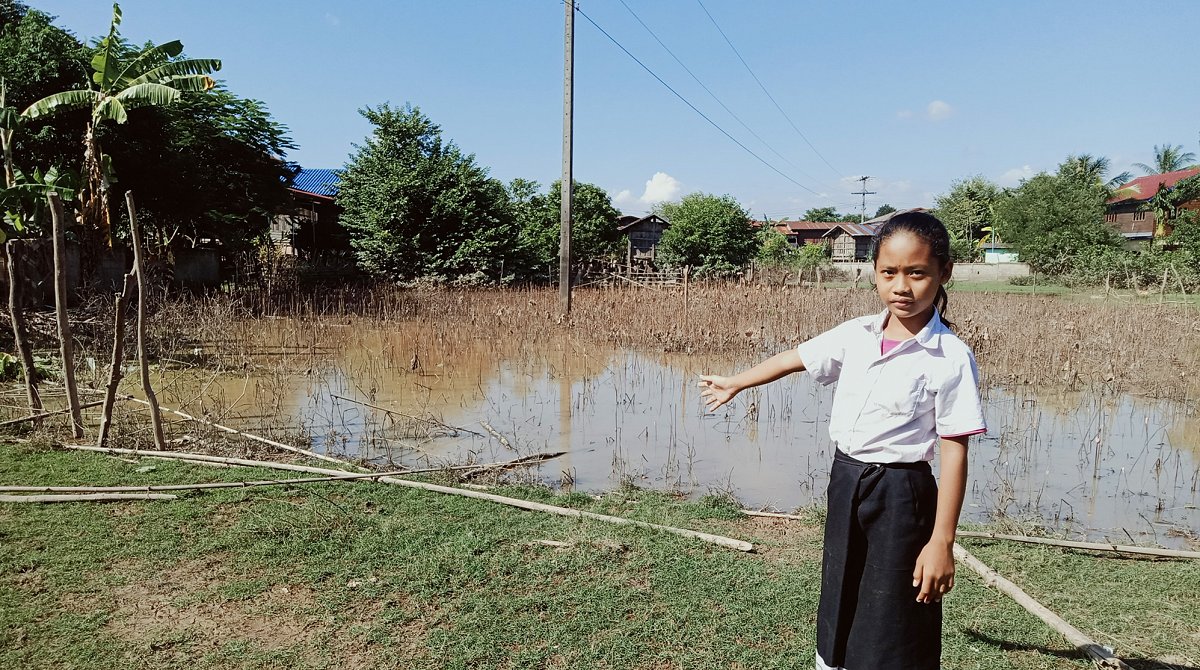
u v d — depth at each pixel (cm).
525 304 1634
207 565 343
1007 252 4812
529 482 514
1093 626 313
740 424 707
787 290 1611
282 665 266
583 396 830
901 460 197
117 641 277
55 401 684
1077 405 815
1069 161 4812
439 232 2369
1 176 1343
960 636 300
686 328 1232
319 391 827
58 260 534
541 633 291
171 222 1828
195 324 1160
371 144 2397
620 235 3775
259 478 470
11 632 278
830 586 211
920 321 198
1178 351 1086
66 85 1437
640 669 271
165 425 618
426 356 1082
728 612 313
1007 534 420
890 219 196
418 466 551
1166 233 3641
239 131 2017
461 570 344
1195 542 433
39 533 370
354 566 346
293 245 2683
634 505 456
